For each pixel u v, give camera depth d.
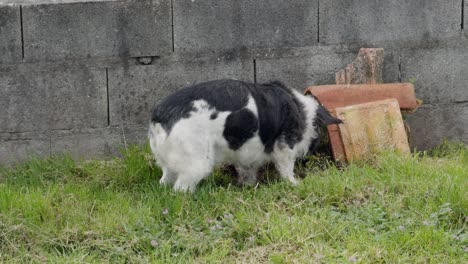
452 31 4.00
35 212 3.29
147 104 3.95
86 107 3.93
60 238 3.18
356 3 3.96
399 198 3.38
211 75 3.95
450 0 3.98
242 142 3.53
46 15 3.85
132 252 3.15
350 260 3.05
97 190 3.54
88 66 3.90
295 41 3.96
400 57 4.01
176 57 3.93
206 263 3.10
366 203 3.38
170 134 3.44
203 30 3.92
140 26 3.89
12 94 3.89
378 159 3.71
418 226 3.25
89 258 3.10
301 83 3.99
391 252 3.11
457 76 4.04
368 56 3.90
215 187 3.55
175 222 3.28
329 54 3.98
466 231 3.24
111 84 3.92
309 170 3.74
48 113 3.91
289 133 3.62
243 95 3.51
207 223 3.27
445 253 3.12
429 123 4.06
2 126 3.90
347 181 3.48
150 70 3.93
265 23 3.94
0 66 3.86
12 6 3.83
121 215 3.30
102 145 3.96
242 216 3.28
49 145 3.94
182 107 3.45
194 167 3.46
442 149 4.02
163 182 3.54
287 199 3.43
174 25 3.91
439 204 3.35
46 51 3.87
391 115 3.82
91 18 3.87
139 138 3.97
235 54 3.95
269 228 3.24
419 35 4.00
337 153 3.77
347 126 3.77
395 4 3.97
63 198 3.43
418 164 3.66
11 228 3.19
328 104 3.85
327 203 3.40
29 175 3.73
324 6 3.95
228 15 3.92
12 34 3.85
